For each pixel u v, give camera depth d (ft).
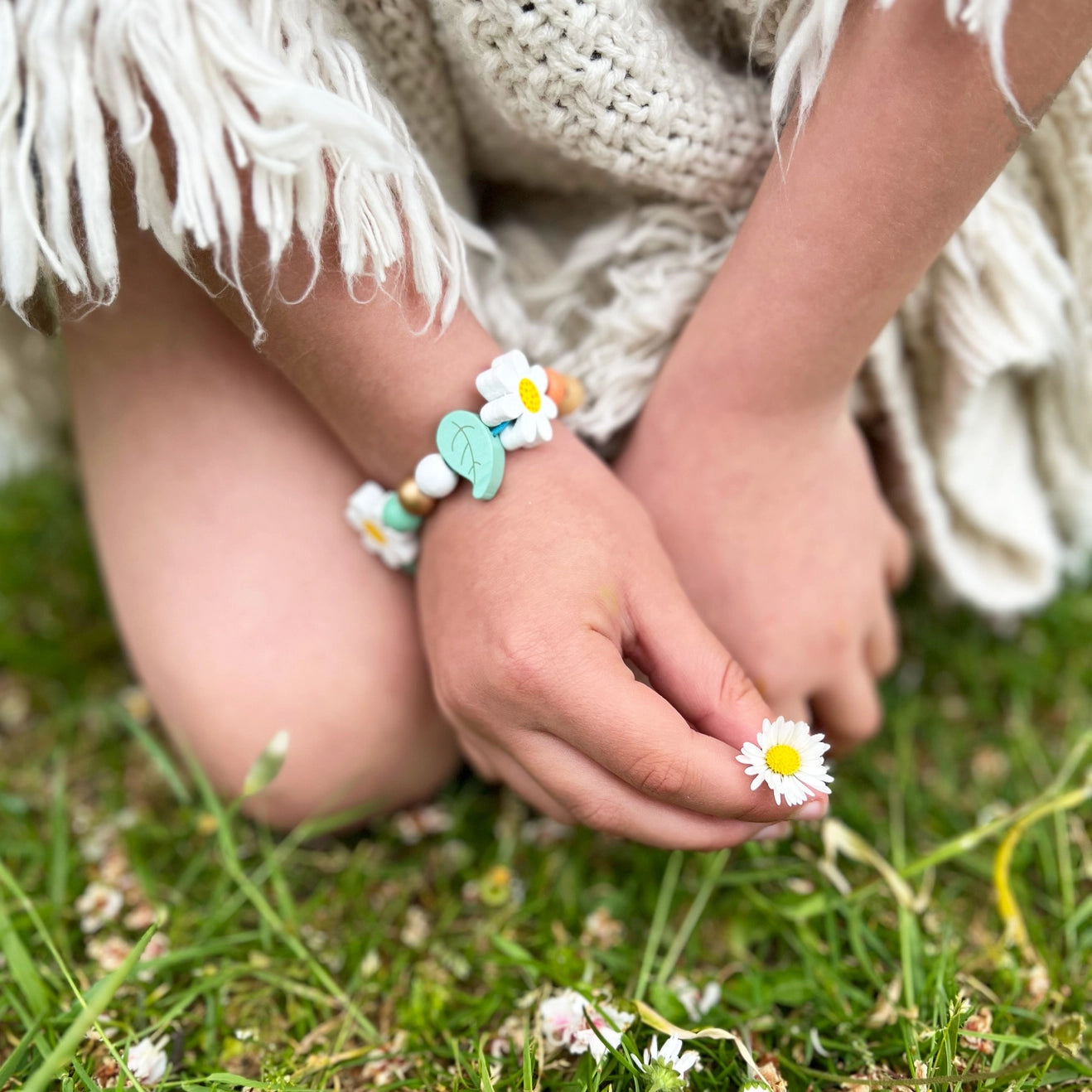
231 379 1.47
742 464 1.37
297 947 1.43
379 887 1.55
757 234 1.31
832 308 1.30
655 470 1.40
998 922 1.48
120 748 1.71
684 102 1.32
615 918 1.49
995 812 1.59
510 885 1.53
